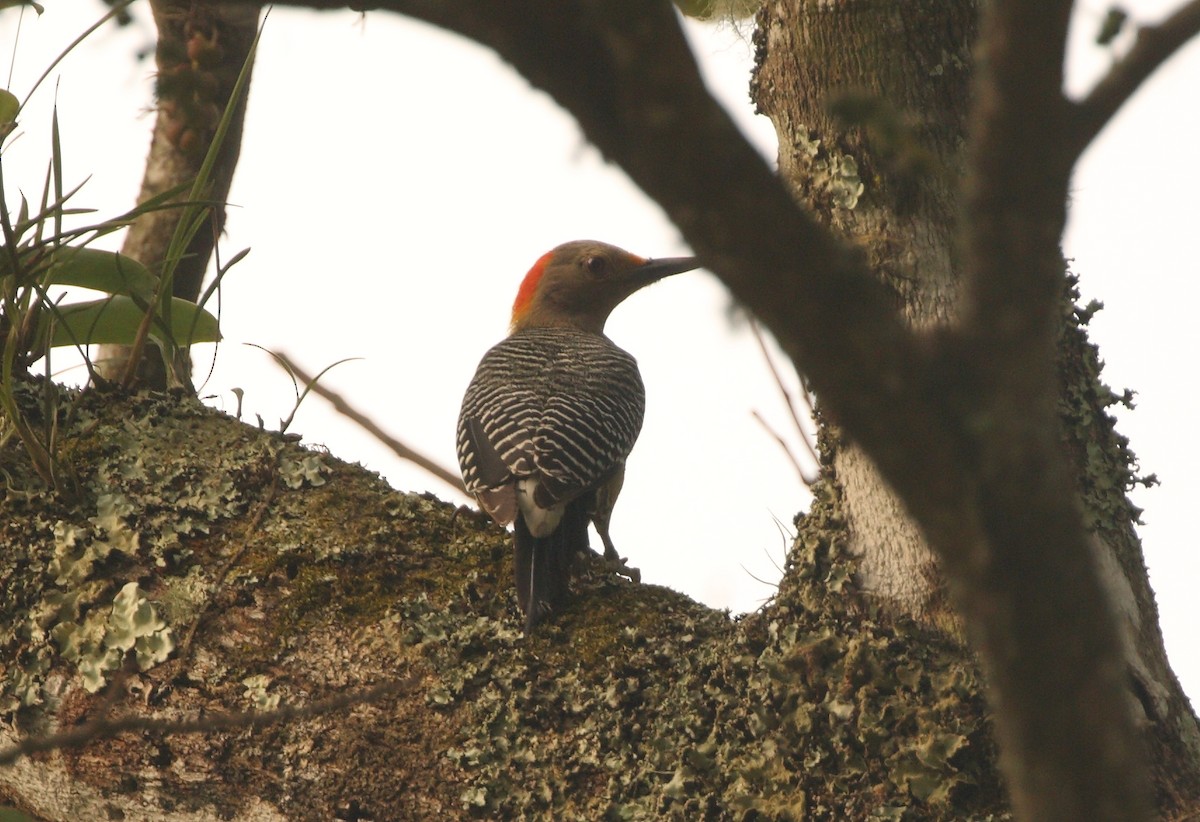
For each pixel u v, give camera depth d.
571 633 7.41
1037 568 2.93
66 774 6.93
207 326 9.69
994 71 2.79
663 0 2.72
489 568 7.92
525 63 2.87
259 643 7.16
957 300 6.96
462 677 7.04
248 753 6.77
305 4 3.06
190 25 7.86
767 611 7.12
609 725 6.84
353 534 7.90
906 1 7.17
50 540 7.54
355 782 6.69
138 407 8.46
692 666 7.04
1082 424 7.12
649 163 2.81
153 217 12.35
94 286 9.48
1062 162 2.83
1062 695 2.96
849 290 2.87
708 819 6.44
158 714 6.92
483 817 6.62
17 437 8.24
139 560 7.51
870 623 6.73
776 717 6.60
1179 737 6.59
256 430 8.50
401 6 2.96
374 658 7.13
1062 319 7.25
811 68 7.34
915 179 7.05
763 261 2.84
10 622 7.30
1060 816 3.01
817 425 7.38
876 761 6.38
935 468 2.93
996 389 2.90
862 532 6.97
